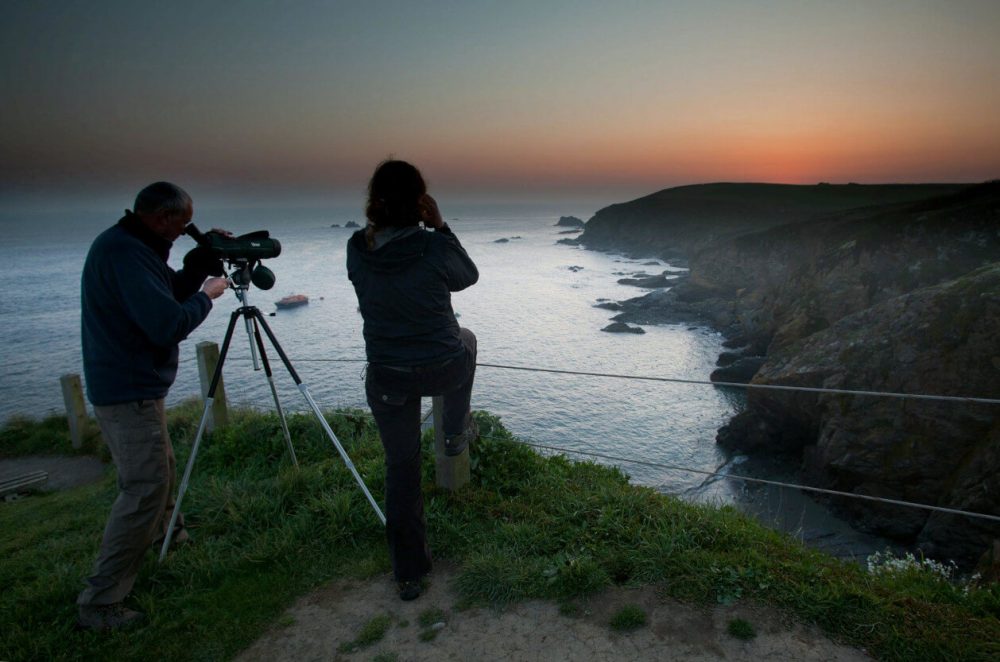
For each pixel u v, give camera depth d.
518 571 3.41
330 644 3.02
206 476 6.09
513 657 2.82
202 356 7.20
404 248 2.89
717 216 151.88
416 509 3.36
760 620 2.96
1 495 8.18
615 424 37.28
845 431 22.19
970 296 21.47
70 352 73.88
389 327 3.01
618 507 4.12
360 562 3.74
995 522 16.84
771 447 28.94
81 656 3.05
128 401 3.16
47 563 4.17
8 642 3.14
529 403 42.44
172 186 3.22
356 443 6.53
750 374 42.78
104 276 3.04
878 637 2.78
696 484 26.08
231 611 3.33
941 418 20.02
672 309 72.62
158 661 2.98
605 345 60.31
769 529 4.45
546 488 4.59
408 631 3.07
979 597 3.19
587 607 3.13
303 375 53.00
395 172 2.90
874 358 23.20
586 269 138.25
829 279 41.03
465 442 4.31
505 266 151.62
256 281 3.96
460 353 3.20
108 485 7.21
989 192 43.09
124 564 3.28
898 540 19.56
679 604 3.11
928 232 37.47
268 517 4.35
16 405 51.62
